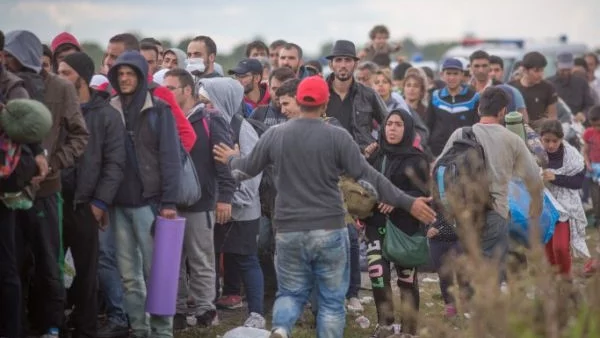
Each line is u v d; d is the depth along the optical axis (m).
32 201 12.76
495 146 14.91
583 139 24.23
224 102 16.14
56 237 13.47
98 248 14.15
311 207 12.95
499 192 14.81
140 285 14.35
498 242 14.80
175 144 14.01
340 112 18.39
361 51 31.02
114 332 14.77
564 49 41.03
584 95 30.31
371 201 14.52
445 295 15.39
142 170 13.97
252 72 18.94
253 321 15.77
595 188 23.48
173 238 13.87
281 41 24.39
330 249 13.01
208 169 15.23
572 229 18.91
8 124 12.15
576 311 10.20
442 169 14.73
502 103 15.19
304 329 16.03
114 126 13.85
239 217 15.84
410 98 23.55
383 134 15.20
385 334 14.95
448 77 22.25
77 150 13.36
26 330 14.00
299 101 13.08
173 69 15.49
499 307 9.95
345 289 13.30
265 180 16.56
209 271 15.52
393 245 14.77
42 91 13.27
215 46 19.42
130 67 13.90
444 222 14.95
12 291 12.70
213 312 15.80
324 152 12.93
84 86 14.30
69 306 15.41
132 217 14.09
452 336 10.77
